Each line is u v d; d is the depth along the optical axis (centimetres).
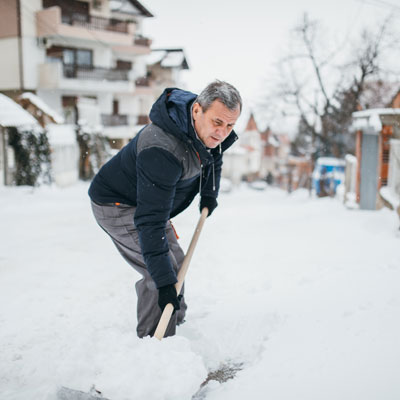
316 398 184
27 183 1773
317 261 470
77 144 2234
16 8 2228
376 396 180
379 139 935
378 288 331
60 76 2366
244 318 296
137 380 181
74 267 493
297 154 3005
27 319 327
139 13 3039
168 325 240
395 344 222
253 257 518
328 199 1529
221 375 229
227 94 197
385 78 2295
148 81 3167
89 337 205
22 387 224
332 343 234
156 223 212
